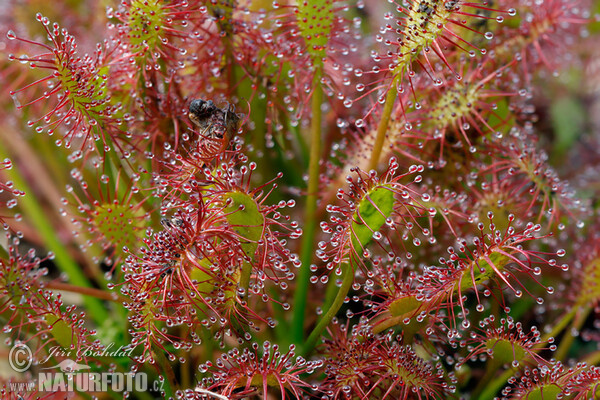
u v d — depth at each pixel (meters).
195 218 0.26
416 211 0.28
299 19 0.28
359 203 0.26
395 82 0.27
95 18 0.33
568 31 0.36
